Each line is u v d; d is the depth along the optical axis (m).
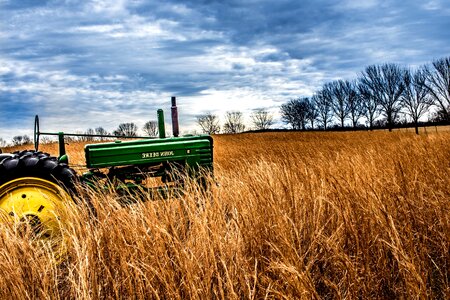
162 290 2.62
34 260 2.77
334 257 2.94
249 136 38.28
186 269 2.56
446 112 34.66
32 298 2.53
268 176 4.60
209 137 5.18
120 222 3.20
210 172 5.01
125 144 4.77
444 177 5.10
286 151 11.70
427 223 3.61
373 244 3.26
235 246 2.84
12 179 3.82
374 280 2.93
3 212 3.40
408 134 18.05
